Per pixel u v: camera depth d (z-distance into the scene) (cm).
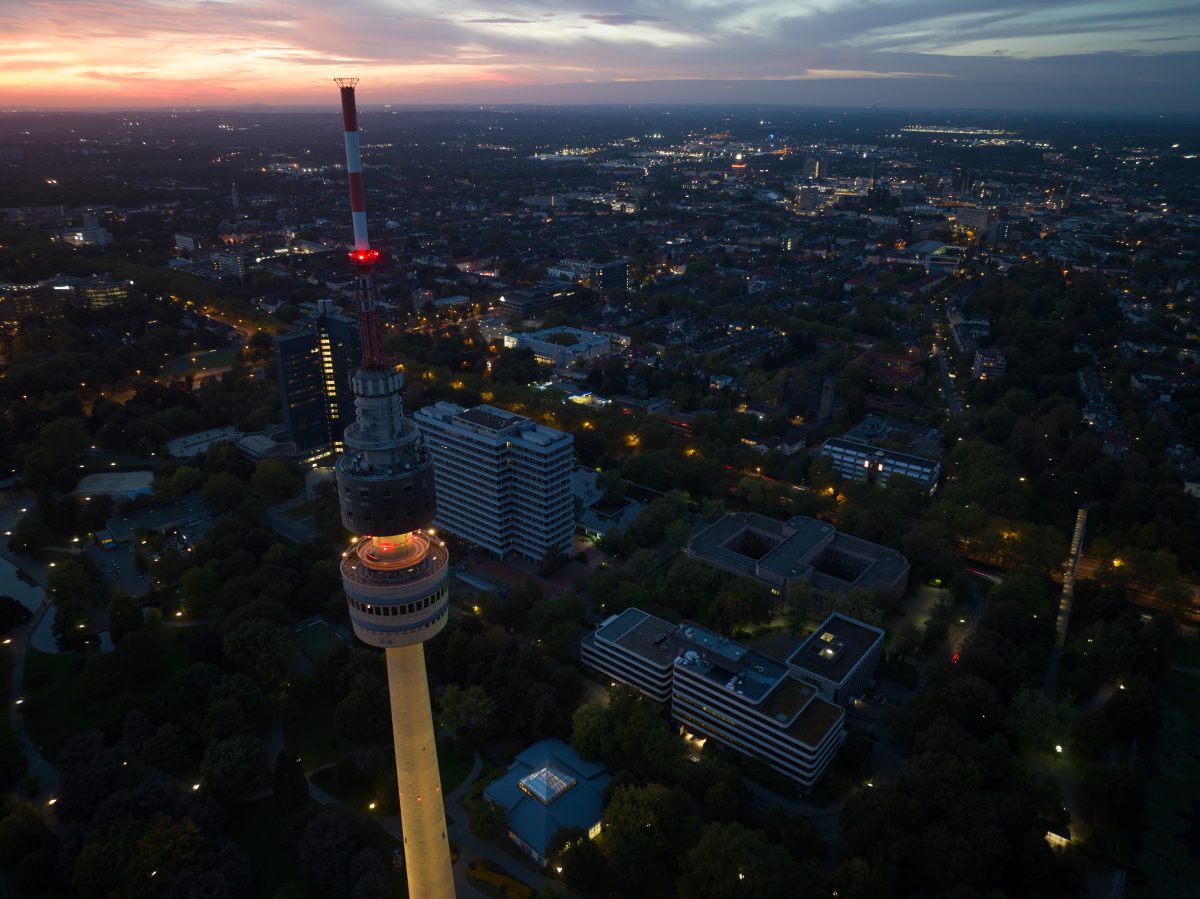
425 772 19800
